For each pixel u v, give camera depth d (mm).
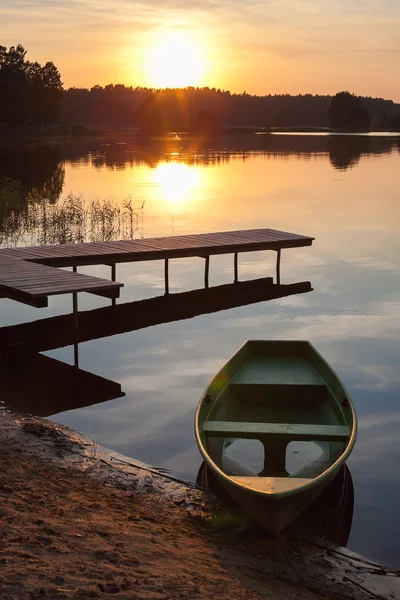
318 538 5055
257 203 23953
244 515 5285
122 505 5137
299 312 11523
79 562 3740
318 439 5707
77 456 6195
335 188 28156
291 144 66812
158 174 33875
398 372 8664
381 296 12430
